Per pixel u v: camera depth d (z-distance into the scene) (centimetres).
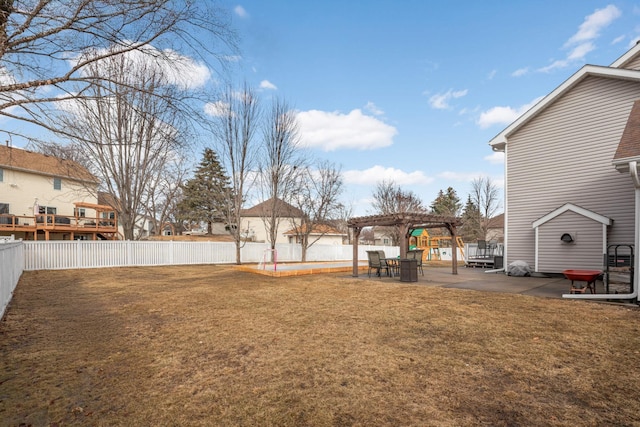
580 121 1077
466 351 382
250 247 1994
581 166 1070
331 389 293
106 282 1002
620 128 996
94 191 1534
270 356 376
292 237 3491
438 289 823
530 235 1184
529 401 268
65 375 327
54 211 2466
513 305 614
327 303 666
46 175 2312
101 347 411
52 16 418
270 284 962
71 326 507
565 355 363
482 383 301
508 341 413
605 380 303
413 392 286
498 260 1399
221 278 1116
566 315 533
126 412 257
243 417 249
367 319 533
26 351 395
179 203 3438
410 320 521
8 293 676
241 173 1836
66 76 452
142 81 582
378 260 1153
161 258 1622
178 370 339
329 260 2441
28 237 2170
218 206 2248
